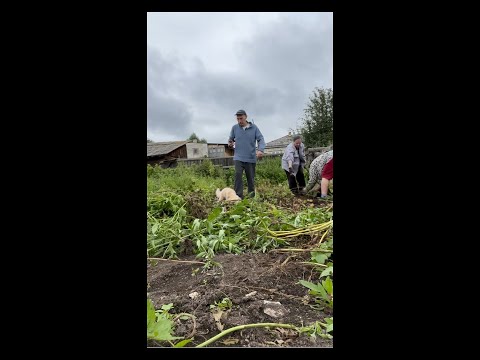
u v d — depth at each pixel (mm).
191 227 2941
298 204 4898
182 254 2725
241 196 6145
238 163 6086
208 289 2018
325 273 1824
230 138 6141
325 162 5461
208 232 2924
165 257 2703
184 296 1941
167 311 1755
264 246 2574
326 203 4828
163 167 12211
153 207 3598
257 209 3211
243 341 1533
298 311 1776
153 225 2885
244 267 2289
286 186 7531
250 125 6043
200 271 2314
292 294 1951
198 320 1699
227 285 2033
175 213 3344
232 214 3141
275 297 1910
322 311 1774
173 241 2775
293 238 2693
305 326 1636
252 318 1709
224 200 4328
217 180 9562
